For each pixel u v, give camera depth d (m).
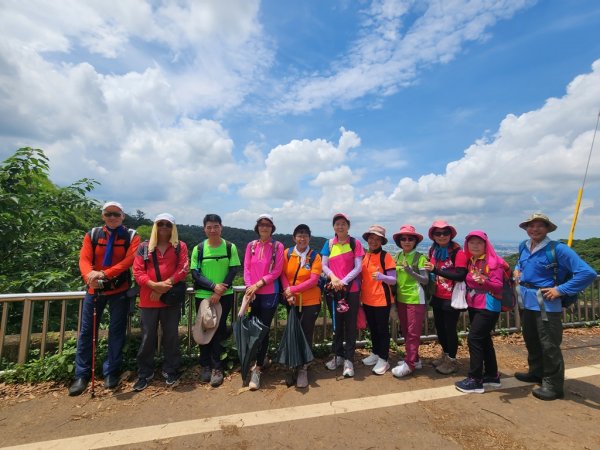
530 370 3.61
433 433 2.63
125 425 2.73
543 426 2.73
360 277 3.95
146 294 3.45
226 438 2.56
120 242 3.53
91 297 3.38
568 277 3.26
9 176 4.95
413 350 3.77
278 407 3.04
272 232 3.80
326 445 2.47
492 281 3.32
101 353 3.65
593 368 4.04
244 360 3.35
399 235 3.96
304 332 3.71
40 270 5.27
